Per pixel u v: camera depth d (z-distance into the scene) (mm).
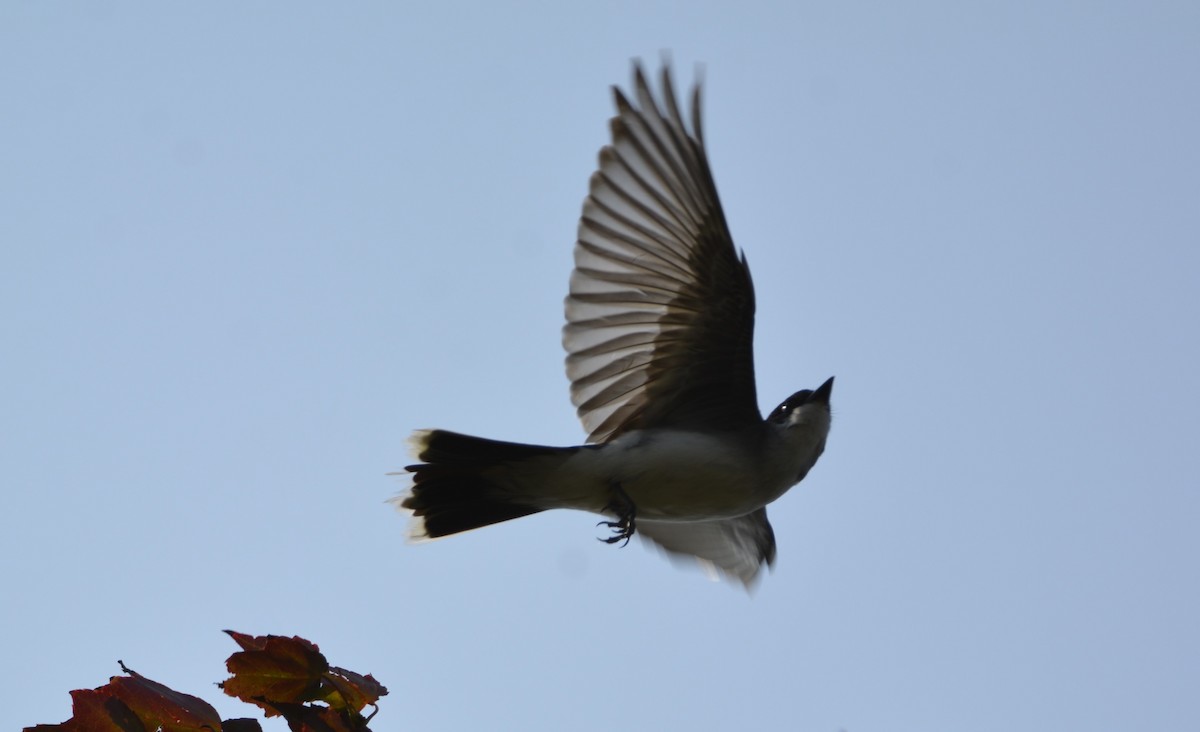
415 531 11828
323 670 6805
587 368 11984
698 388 12109
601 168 11164
